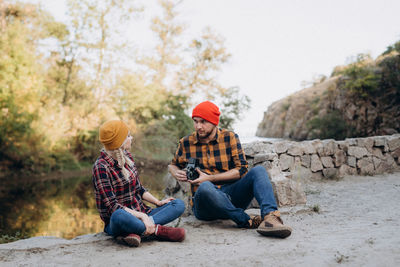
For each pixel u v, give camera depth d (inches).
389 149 270.7
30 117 683.4
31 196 436.5
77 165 753.6
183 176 118.0
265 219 100.0
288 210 137.2
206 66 1149.1
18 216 307.7
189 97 1018.1
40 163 689.0
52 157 738.8
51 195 444.5
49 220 290.7
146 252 91.3
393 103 810.8
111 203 94.3
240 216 110.4
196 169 116.9
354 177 243.8
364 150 259.3
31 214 320.8
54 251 94.0
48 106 781.3
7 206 362.9
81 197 425.7
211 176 115.3
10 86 676.7
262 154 159.5
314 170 231.5
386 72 820.0
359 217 127.8
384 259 75.3
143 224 95.3
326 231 106.9
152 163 561.9
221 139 120.4
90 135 784.3
